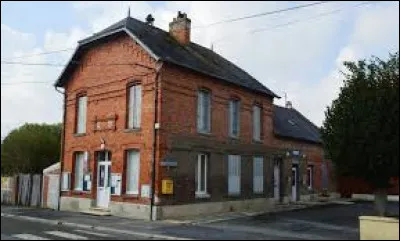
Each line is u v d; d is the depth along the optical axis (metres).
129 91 20.95
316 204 27.62
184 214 19.94
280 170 27.58
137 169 20.22
